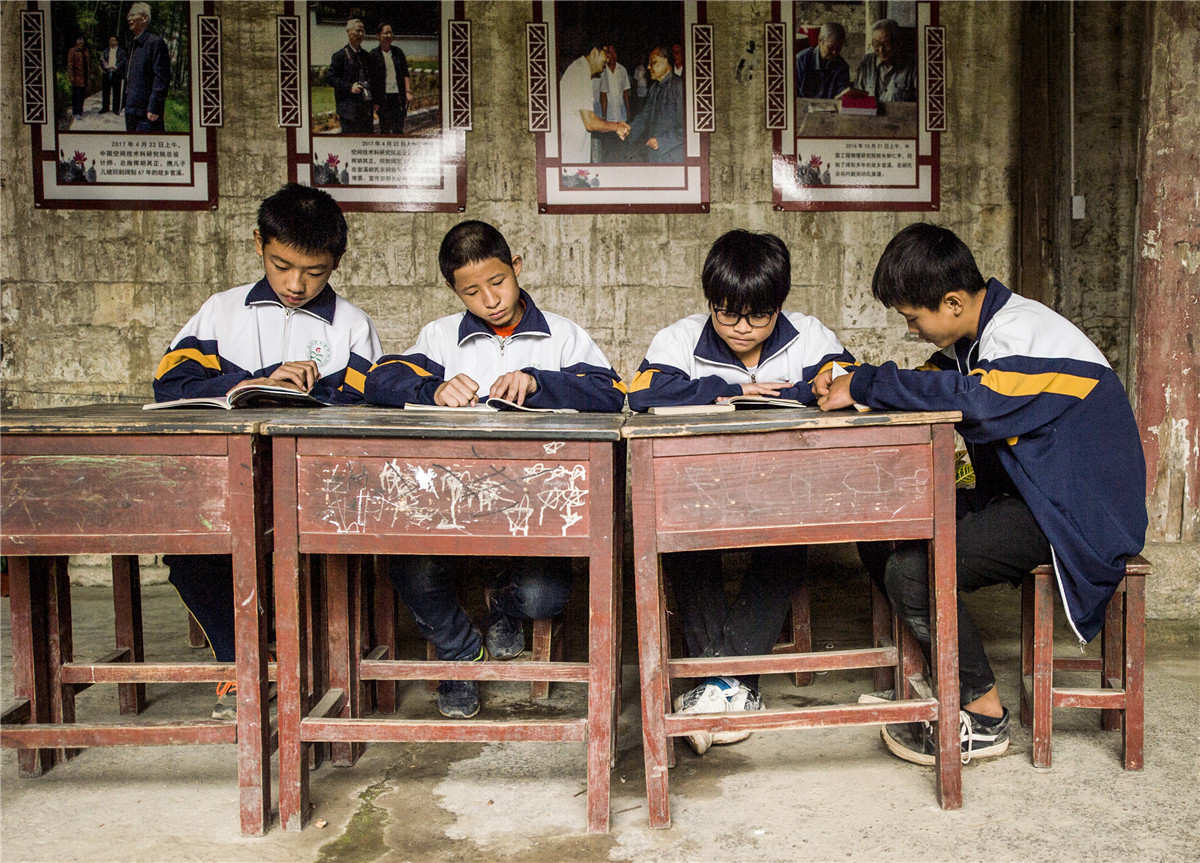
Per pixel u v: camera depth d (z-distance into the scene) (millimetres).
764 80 3740
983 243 3879
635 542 1646
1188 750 1969
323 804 1794
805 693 2348
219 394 2258
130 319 3682
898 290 1922
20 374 3680
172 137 3619
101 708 2305
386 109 3654
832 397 1860
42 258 3641
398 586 2035
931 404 1741
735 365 2338
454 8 3635
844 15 3746
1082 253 3955
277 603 1670
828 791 1805
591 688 1648
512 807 1773
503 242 2281
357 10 3613
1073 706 1873
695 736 1925
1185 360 3021
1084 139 3908
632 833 1656
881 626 2277
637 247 3764
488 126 3689
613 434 1594
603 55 3691
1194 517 3068
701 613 2088
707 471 1642
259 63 3615
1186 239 2990
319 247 2234
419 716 2232
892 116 3795
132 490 1658
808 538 1655
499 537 1638
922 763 1906
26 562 1876
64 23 3555
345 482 1653
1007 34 3809
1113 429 1827
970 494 2051
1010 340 1799
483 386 2436
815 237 3814
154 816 1750
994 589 3439
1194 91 2941
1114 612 2025
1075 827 1640
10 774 1938
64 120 3588
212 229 3660
